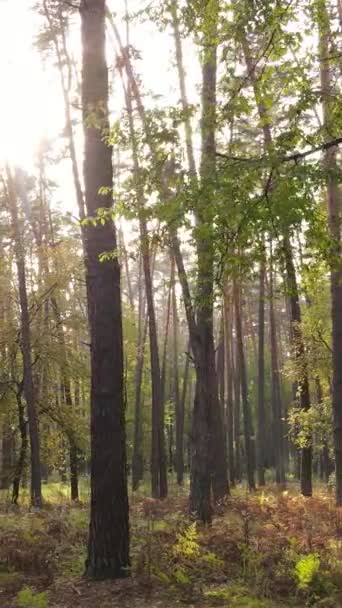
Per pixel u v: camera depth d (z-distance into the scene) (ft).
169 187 22.56
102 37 28.66
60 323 69.51
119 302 27.81
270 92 23.80
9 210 69.36
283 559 26.99
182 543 28.66
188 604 23.15
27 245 65.72
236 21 22.45
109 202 27.96
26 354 62.34
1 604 23.34
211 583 25.43
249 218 20.10
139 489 96.43
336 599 22.84
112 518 26.43
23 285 63.10
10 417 70.18
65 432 69.72
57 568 28.02
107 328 27.27
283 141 20.97
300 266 24.31
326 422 64.95
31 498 58.39
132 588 24.80
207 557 27.35
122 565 26.30
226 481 57.00
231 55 23.75
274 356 110.01
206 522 39.63
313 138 21.76
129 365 110.01
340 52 23.80
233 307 108.37
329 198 42.39
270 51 23.02
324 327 65.36
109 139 23.63
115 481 26.71
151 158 22.53
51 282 68.33
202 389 42.37
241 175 20.56
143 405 136.15
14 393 69.36
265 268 23.44
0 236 67.51
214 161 21.97
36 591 24.98
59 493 78.48
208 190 20.70
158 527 35.27
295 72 22.66
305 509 46.01
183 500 58.44
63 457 74.33
